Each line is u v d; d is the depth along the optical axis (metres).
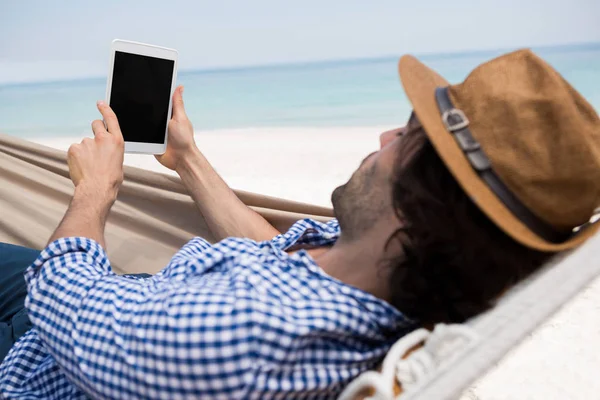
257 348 0.69
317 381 0.72
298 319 0.72
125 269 1.64
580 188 0.66
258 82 11.90
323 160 5.41
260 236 1.30
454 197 0.69
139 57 1.23
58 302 0.84
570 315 2.24
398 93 9.95
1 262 1.28
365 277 0.78
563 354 2.03
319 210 1.60
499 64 0.71
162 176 1.69
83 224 1.01
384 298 0.78
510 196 0.68
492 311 0.73
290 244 0.99
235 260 0.79
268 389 0.69
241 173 5.00
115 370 0.75
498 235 0.70
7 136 1.95
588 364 1.94
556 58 10.92
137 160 4.94
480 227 0.69
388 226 0.75
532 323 0.70
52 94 12.02
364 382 0.71
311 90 10.86
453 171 0.65
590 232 0.74
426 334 0.75
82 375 0.78
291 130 7.88
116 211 1.73
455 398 0.68
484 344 0.68
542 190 0.67
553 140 0.65
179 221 1.70
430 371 0.69
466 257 0.70
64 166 1.89
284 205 1.62
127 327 0.75
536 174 0.66
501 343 0.69
